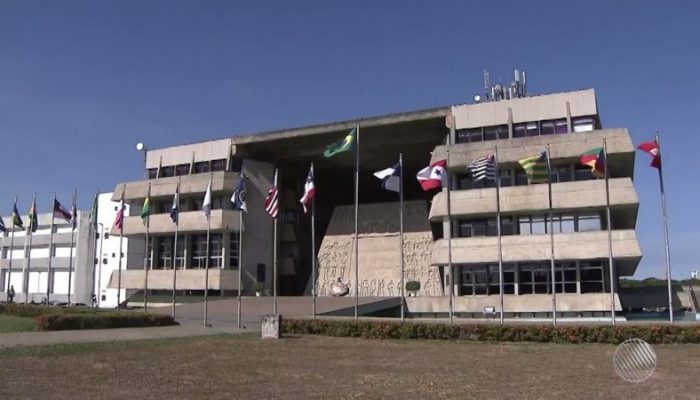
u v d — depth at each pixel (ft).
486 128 176.04
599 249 151.64
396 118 186.09
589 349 85.87
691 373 59.72
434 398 46.19
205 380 54.49
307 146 213.25
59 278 254.88
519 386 51.90
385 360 71.46
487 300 161.99
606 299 151.12
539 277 162.09
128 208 237.66
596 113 166.71
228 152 214.48
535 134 170.91
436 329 102.73
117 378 55.01
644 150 111.86
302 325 113.09
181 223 209.15
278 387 51.03
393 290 207.21
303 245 236.84
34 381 52.65
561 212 162.40
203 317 143.64
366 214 223.71
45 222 264.11
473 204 163.84
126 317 121.19
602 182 153.07
